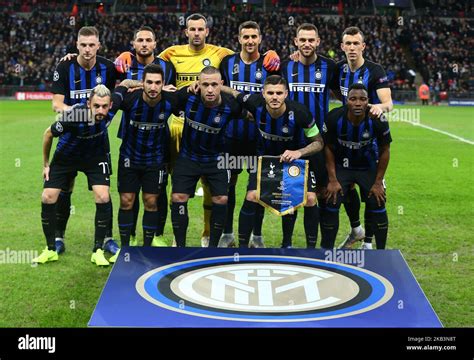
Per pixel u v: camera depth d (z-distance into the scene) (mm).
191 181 5613
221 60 6297
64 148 5605
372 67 5926
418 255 6055
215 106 5387
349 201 6242
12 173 10195
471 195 8922
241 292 4312
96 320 3902
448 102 33531
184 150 5641
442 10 40312
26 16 39906
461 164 11875
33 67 35125
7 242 6301
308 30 5746
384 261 4875
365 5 40219
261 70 6086
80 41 5641
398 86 34219
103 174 5750
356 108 5281
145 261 4836
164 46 35938
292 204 5500
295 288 4391
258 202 5539
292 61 6070
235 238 6645
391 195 8898
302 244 6445
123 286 4383
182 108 5508
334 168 5656
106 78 5941
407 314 4035
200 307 4094
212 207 5656
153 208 5746
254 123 6152
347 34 5844
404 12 40625
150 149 5586
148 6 39781
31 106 27594
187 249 5098
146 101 5375
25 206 7879
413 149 14203
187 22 6277
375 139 5734
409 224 7246
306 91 5988
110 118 5391
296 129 5488
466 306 4727
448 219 7492
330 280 4531
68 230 6809
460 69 35375
